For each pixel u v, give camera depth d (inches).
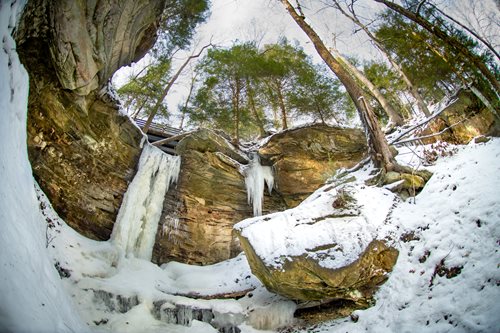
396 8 320.8
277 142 463.2
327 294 266.5
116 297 284.8
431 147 390.0
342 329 248.8
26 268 141.1
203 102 589.0
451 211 263.0
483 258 211.0
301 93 585.0
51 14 257.8
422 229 268.4
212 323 299.3
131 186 395.2
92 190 362.0
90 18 273.7
